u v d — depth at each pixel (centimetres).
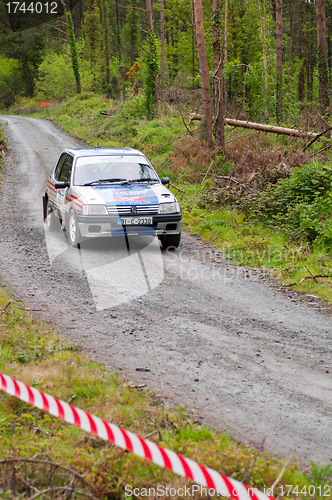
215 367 466
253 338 541
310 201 1077
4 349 455
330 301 665
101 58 7050
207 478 243
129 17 6156
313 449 344
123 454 306
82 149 1001
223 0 1795
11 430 335
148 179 926
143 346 507
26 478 279
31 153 2531
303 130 1703
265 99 2970
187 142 1773
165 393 412
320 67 2145
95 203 809
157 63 3184
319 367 476
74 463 297
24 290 662
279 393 422
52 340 494
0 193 1537
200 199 1300
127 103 3381
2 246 898
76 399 384
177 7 4850
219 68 1716
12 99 7300
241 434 357
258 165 1365
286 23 5091
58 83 5975
